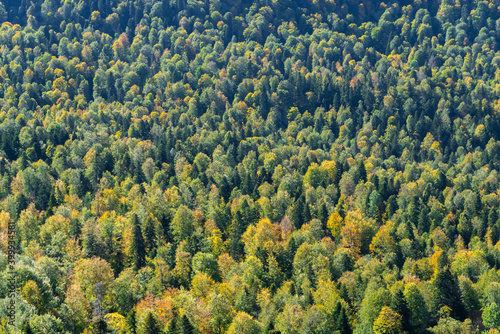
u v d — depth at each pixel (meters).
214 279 143.75
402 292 119.38
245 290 130.00
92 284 125.12
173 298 125.31
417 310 121.25
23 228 157.25
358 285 135.12
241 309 124.88
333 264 148.38
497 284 128.12
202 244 160.38
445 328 117.19
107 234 159.62
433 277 143.62
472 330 120.25
